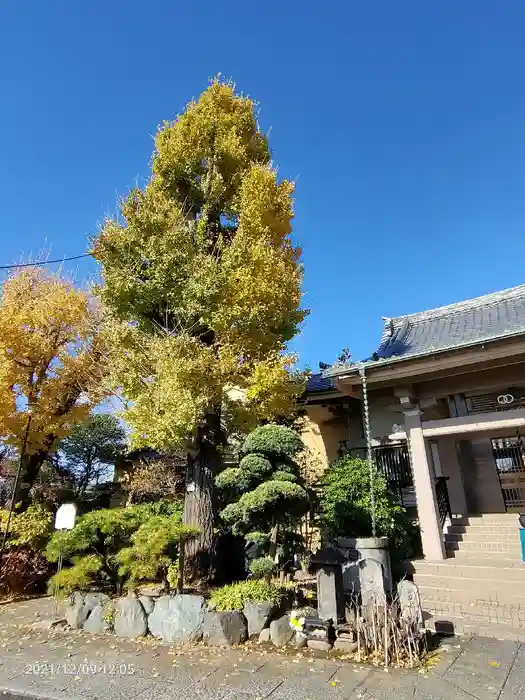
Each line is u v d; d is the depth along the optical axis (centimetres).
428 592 674
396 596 566
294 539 706
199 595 629
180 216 918
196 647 546
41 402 1059
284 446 627
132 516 744
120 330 820
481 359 777
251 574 787
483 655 483
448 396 1020
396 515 807
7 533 923
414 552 840
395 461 1116
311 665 473
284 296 861
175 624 587
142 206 886
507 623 577
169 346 773
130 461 1641
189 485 841
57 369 1112
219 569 834
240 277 822
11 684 457
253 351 863
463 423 812
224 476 627
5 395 977
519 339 723
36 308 1084
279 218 945
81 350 1140
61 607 788
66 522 745
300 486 600
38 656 534
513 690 400
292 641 544
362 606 541
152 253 832
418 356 794
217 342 852
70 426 1116
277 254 909
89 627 643
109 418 1916
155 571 638
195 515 812
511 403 928
